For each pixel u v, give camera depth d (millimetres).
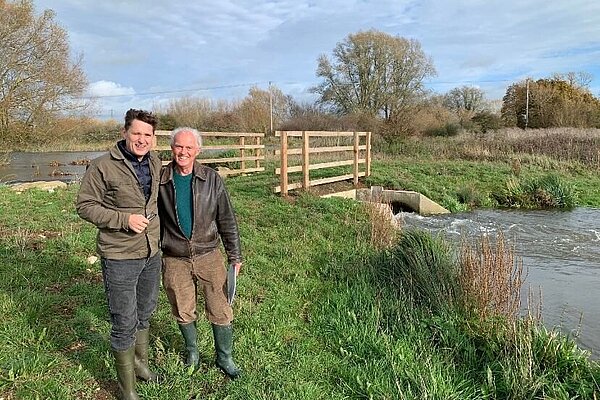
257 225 9258
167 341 4367
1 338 3951
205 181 3719
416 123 33344
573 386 4043
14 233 7082
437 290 5711
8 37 24109
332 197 11711
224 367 3932
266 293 5953
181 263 3760
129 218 3156
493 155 22031
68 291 5121
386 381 4066
